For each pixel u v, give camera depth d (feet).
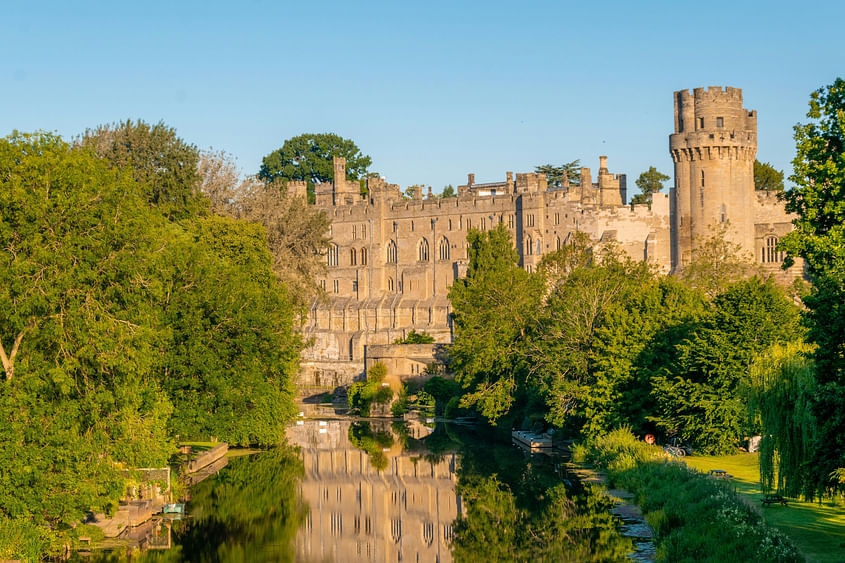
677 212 533.14
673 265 541.34
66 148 163.22
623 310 273.13
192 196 339.57
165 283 224.94
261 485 244.63
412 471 269.64
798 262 506.07
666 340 260.01
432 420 398.21
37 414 147.23
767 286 240.53
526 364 309.83
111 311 164.14
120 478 163.32
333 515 214.69
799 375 165.37
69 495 149.79
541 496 222.07
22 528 144.77
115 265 157.28
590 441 261.44
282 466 276.82
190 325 229.25
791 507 175.94
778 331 230.27
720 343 230.48
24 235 149.38
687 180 527.81
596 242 537.65
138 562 167.53
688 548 158.81
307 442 332.80
